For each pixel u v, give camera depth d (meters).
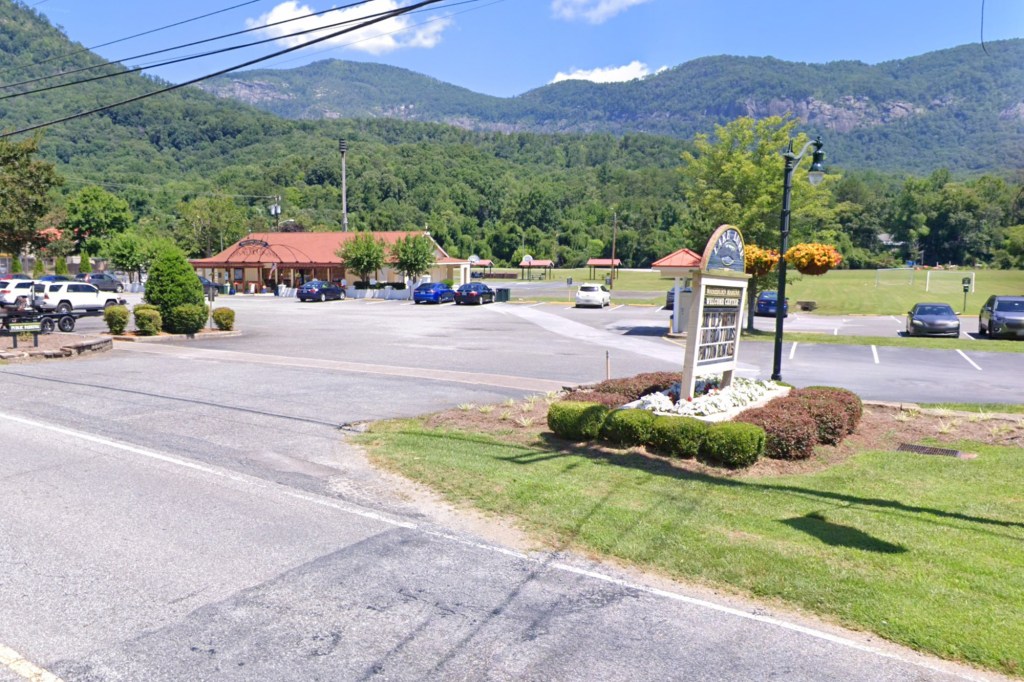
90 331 25.84
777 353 14.45
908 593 5.11
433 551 5.95
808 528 6.45
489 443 9.66
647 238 137.50
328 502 7.19
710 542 6.06
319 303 48.50
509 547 6.06
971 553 5.88
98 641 4.45
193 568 5.54
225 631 4.58
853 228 141.75
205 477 8.02
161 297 24.38
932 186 149.38
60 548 5.90
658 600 5.10
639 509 6.90
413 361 18.66
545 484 7.69
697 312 10.00
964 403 13.41
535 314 38.12
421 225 135.75
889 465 8.97
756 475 8.38
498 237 141.62
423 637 4.54
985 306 28.73
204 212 72.62
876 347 23.06
